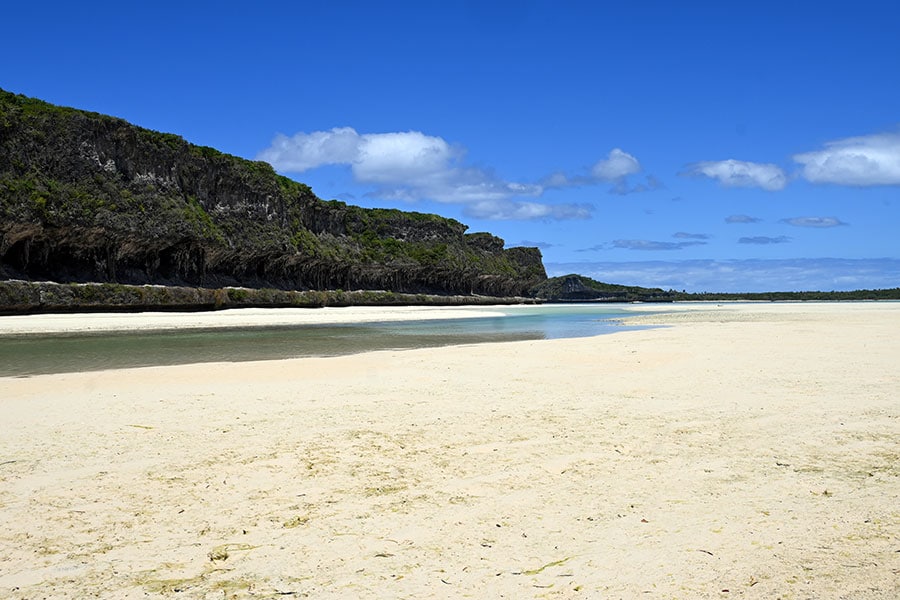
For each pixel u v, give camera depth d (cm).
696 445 809
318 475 689
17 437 862
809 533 514
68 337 2816
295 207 7806
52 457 760
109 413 1030
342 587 432
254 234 6638
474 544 502
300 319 4669
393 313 6047
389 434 880
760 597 408
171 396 1192
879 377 1357
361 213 10138
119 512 577
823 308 7494
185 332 3216
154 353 2169
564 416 998
